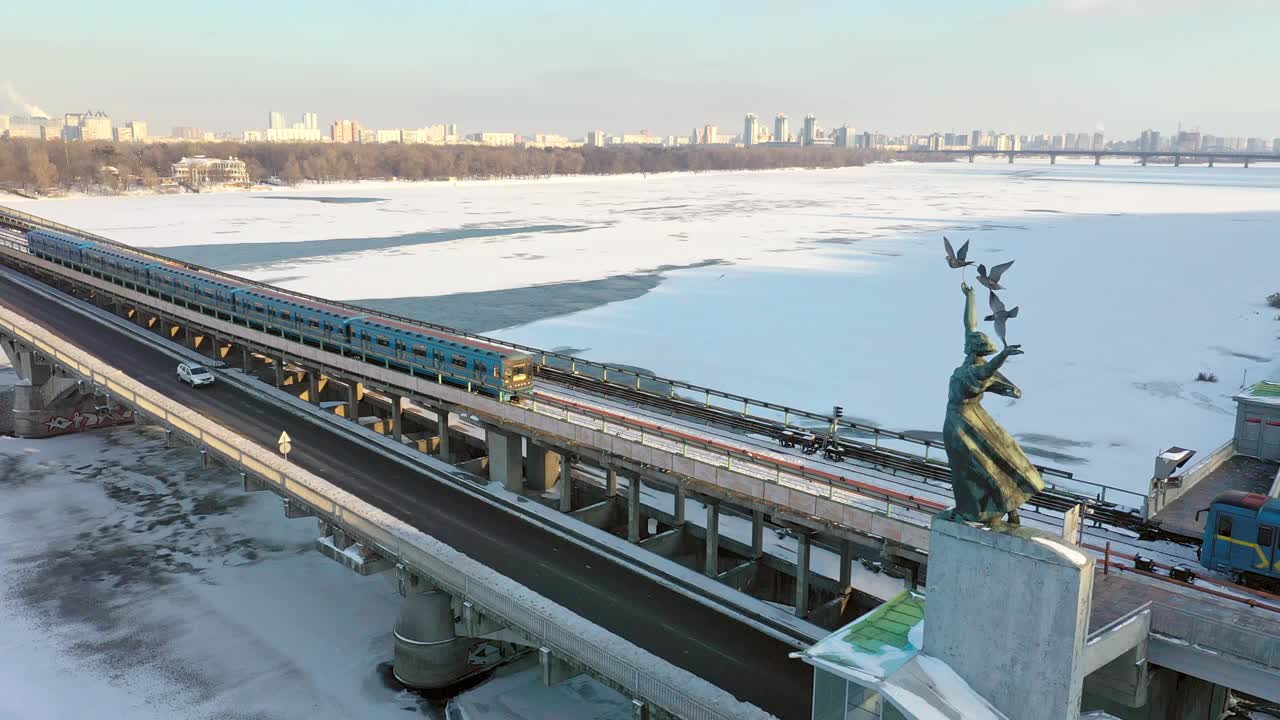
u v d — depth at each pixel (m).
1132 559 33.00
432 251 173.62
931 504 35.75
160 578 50.62
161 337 86.25
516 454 51.84
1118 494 55.88
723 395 55.91
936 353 94.00
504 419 50.69
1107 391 80.06
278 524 58.44
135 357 79.00
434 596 40.09
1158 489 37.16
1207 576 31.78
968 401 23.09
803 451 48.62
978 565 22.86
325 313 64.69
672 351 95.06
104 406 77.75
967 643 23.30
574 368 64.25
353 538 43.56
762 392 80.31
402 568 40.44
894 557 36.66
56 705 38.56
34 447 72.69
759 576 46.53
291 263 156.50
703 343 98.38
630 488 45.97
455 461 61.03
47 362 74.50
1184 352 92.81
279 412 65.06
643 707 31.16
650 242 187.38
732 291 128.50
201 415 62.41
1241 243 173.75
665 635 35.94
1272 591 31.27
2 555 53.19
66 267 102.81
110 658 42.31
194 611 46.81
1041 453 64.62
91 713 38.06
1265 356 91.00
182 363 72.81
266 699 39.34
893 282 134.62
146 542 55.41
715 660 34.16
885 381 84.00
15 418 75.31
